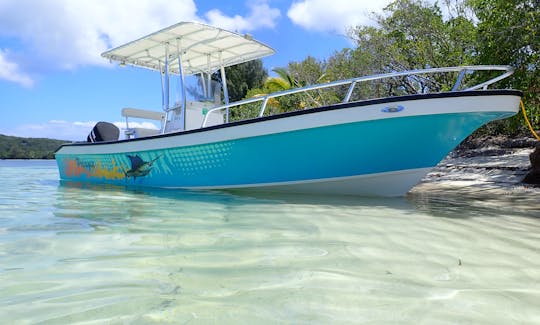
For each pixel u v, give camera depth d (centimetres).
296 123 434
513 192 527
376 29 1462
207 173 514
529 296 152
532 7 638
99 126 718
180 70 621
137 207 387
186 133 520
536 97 688
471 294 153
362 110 406
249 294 153
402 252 215
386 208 379
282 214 341
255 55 704
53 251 218
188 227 284
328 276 174
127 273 179
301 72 2202
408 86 1491
